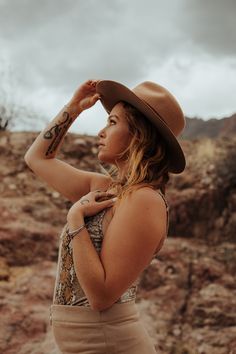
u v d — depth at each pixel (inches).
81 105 101.3
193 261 315.6
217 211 359.6
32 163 100.7
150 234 80.2
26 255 296.7
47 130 101.1
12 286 270.8
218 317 276.2
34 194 355.3
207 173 378.0
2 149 394.9
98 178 97.2
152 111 84.9
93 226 82.3
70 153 394.0
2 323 243.4
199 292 293.6
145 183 83.9
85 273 77.9
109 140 88.2
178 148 85.4
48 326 247.1
